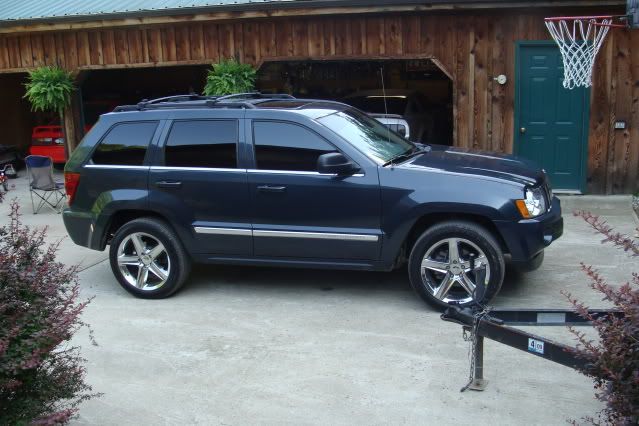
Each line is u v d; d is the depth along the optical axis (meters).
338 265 6.04
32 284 3.57
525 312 4.25
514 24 9.74
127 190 6.45
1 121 16.45
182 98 7.23
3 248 3.71
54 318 3.51
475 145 10.19
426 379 4.62
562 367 4.78
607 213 9.05
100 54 11.69
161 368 4.96
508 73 9.91
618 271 6.71
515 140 10.06
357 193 5.83
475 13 9.82
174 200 6.30
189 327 5.73
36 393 3.49
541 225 5.62
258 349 5.22
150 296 6.49
